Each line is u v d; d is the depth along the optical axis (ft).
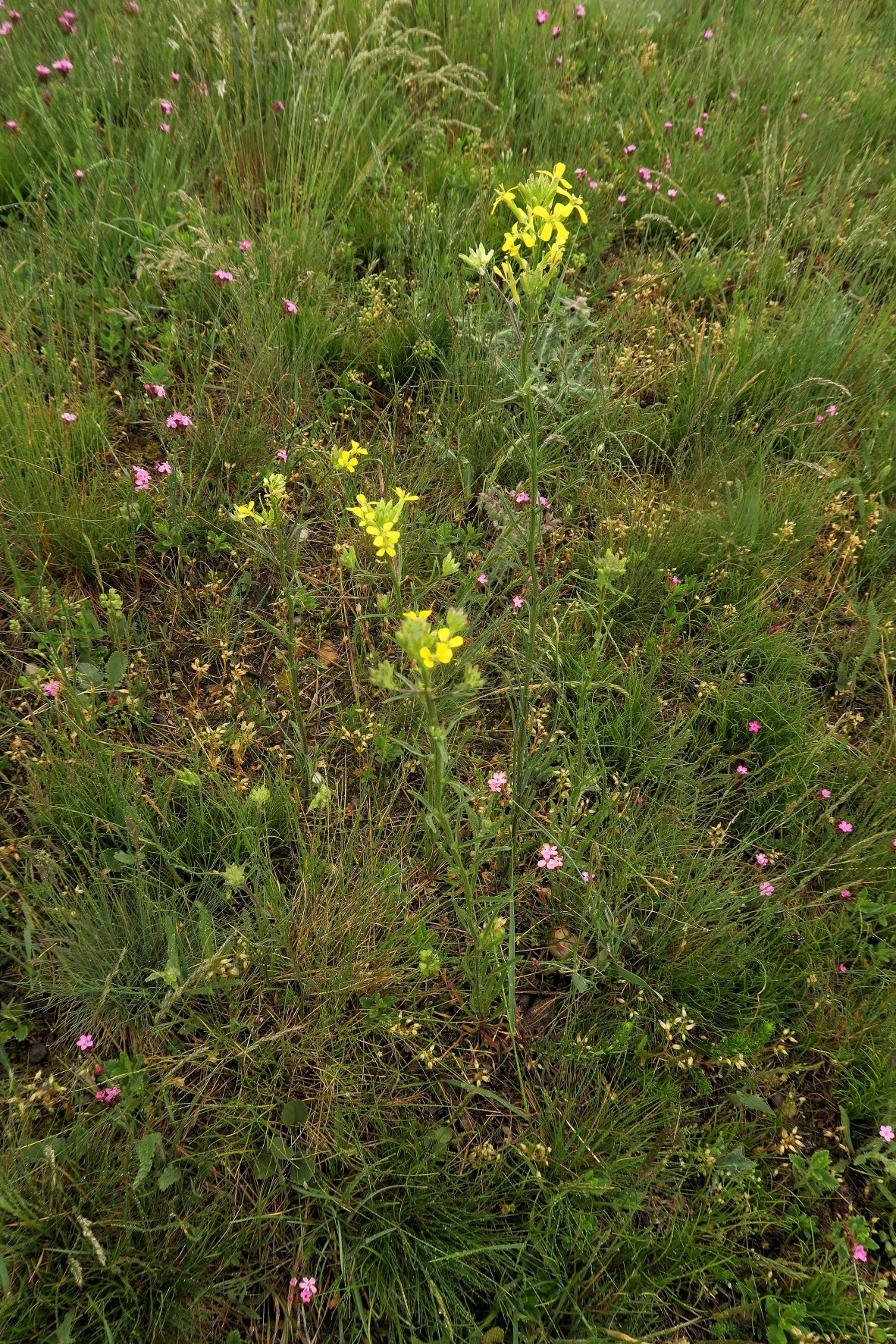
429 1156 6.01
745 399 11.27
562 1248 5.96
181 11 13.61
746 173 14.92
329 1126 6.26
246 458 9.78
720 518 9.76
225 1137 5.99
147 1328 5.46
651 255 12.61
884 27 20.43
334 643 8.98
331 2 12.21
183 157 12.31
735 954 7.12
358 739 7.92
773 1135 6.61
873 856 7.59
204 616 8.89
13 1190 5.33
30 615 8.20
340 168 12.26
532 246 5.04
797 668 8.99
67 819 7.12
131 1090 5.96
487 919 6.42
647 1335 5.75
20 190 11.89
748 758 8.55
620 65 16.06
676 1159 6.41
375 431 10.29
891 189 14.55
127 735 7.85
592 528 9.98
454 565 6.04
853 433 11.11
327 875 7.16
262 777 7.84
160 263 9.64
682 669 8.87
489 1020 6.93
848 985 7.29
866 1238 6.09
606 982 7.15
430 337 11.07
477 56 15.23
